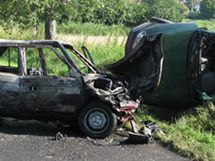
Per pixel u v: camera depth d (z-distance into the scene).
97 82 10.59
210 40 12.38
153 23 15.04
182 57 12.33
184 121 11.67
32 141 9.66
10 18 19.98
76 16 20.28
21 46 10.65
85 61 11.48
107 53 20.39
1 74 10.57
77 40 22.97
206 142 10.31
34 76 10.44
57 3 19.39
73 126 10.97
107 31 28.06
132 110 10.52
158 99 12.55
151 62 11.54
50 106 10.38
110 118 10.12
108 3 21.08
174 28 13.02
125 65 12.22
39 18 19.84
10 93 10.46
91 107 10.19
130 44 14.63
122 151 9.34
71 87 10.29
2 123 10.98
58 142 9.70
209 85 12.57
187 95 12.34
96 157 8.85
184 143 9.81
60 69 15.10
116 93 10.52
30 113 10.54
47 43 10.61
